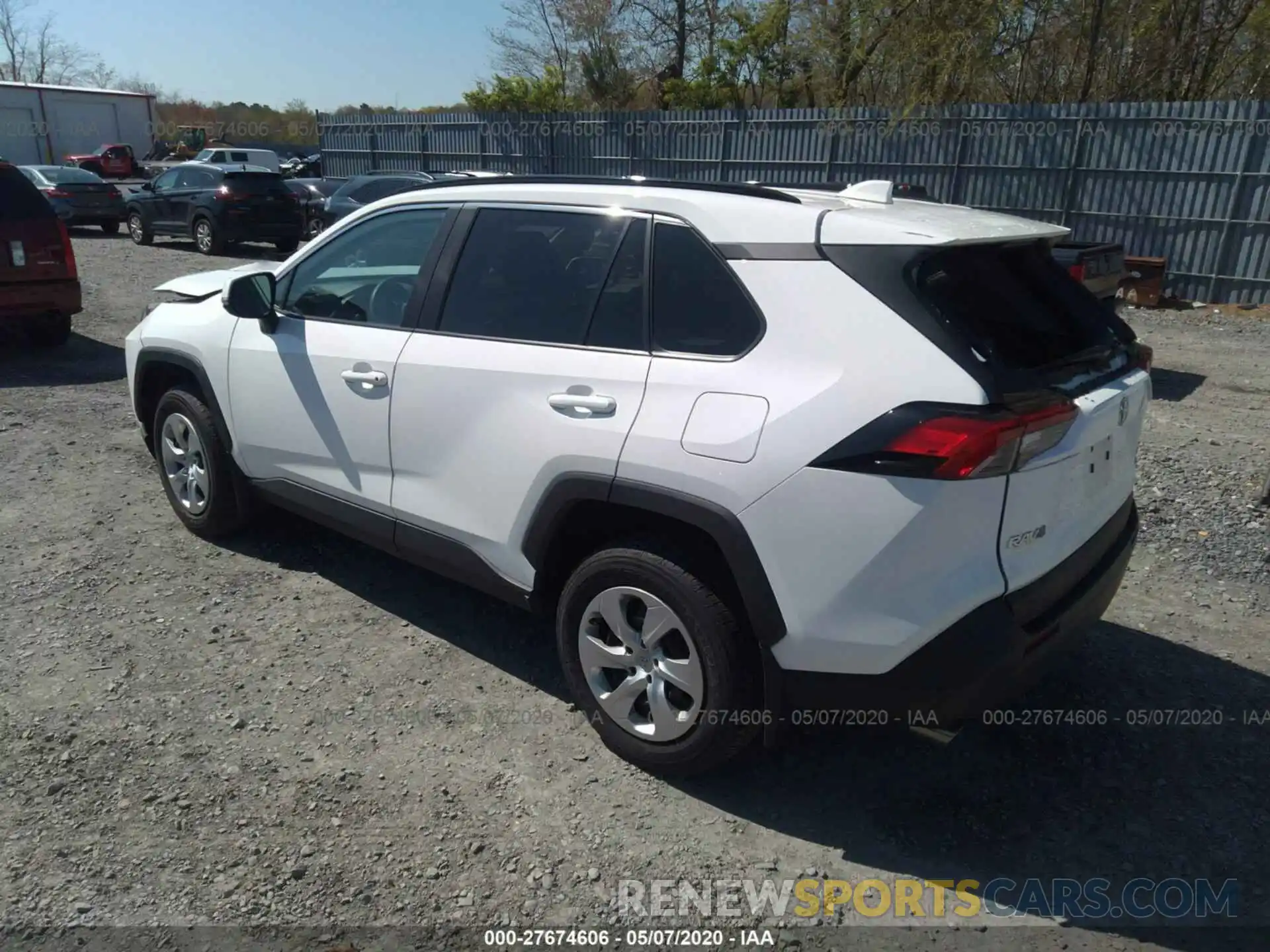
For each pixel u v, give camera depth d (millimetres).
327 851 2807
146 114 41906
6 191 8594
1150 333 12203
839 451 2594
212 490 4676
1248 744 3453
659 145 20297
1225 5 17922
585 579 3174
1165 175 14438
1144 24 18109
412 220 3879
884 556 2566
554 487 3170
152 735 3305
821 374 2684
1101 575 3072
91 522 5125
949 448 2463
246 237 18000
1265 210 13688
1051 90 19781
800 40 23266
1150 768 3311
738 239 2932
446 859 2791
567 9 28422
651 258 3113
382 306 3902
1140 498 5660
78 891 2627
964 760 3332
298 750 3258
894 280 2650
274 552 4812
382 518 3879
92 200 21109
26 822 2875
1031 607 2703
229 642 3945
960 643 2568
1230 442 7055
